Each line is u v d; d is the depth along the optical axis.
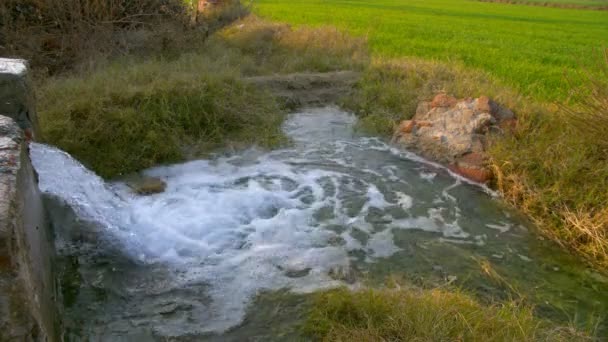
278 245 4.93
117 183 5.99
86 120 6.58
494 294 4.32
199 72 8.43
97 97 6.89
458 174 6.66
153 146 6.61
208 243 4.91
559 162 5.89
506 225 5.54
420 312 3.64
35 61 8.73
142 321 3.86
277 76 9.66
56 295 3.87
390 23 21.62
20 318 2.29
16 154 3.03
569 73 11.27
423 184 6.40
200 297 4.14
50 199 4.58
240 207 5.60
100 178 5.56
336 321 3.73
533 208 5.68
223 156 6.92
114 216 5.11
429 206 5.88
